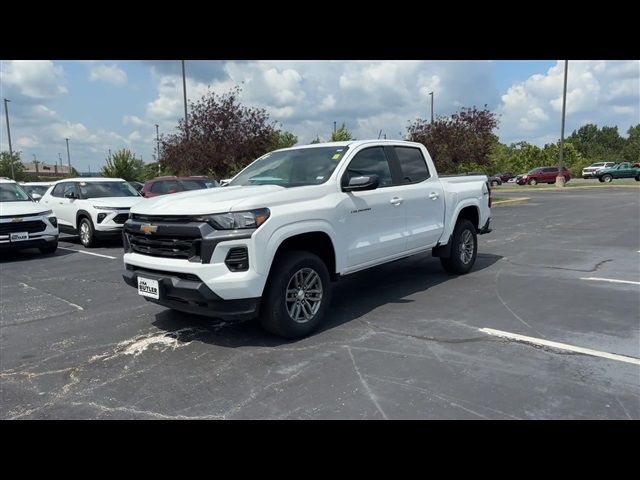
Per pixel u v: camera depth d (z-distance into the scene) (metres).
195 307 4.29
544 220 14.70
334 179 5.07
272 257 4.27
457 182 7.17
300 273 4.60
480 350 4.22
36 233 10.10
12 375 3.97
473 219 7.62
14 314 5.82
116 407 3.38
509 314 5.25
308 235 4.73
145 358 4.26
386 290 6.45
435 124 22.16
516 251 9.36
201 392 3.57
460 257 7.15
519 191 31.81
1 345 4.71
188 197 4.66
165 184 14.29
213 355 4.28
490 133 22.20
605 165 51.00
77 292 6.94
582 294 6.02
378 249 5.51
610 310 5.32
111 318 5.54
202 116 19.66
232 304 4.14
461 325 4.91
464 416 3.11
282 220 4.34
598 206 18.94
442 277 7.17
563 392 3.39
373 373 3.79
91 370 4.04
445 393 3.42
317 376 3.77
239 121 19.77
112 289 7.08
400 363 3.97
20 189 11.38
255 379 3.75
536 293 6.11
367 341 4.51
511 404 3.24
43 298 6.62
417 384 3.57
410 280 7.01
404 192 5.91
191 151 19.47
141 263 4.59
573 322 4.93
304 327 4.61
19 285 7.52
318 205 4.74
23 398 3.55
